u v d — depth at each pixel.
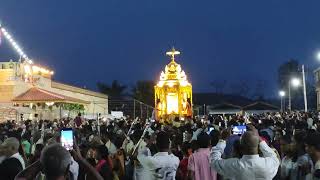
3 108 36.06
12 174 7.67
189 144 12.24
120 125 21.61
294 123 21.00
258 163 6.58
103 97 68.19
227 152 9.60
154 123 22.70
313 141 7.48
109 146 13.87
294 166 9.22
